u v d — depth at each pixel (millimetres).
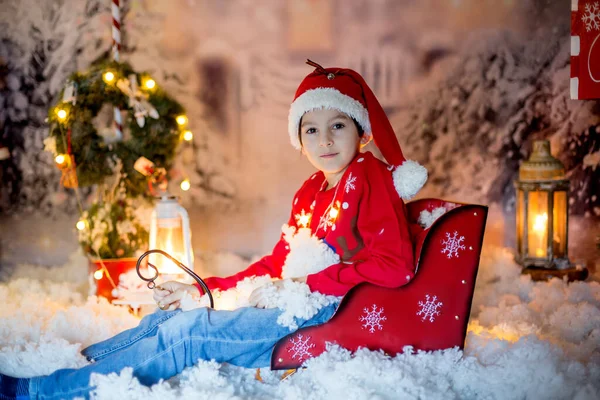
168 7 4215
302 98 2273
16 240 3961
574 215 4012
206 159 4207
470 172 4137
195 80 4230
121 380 1913
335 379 1957
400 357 2086
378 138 2230
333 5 4195
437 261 2078
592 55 2512
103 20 4234
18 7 4227
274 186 4207
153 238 2785
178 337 2000
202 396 1892
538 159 3242
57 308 2820
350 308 2059
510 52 4098
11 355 2127
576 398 1965
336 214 2203
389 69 4203
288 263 2266
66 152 2887
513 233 3875
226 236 3961
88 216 2984
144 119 2957
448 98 4160
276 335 2053
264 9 4195
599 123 3998
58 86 4254
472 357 2115
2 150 4078
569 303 2846
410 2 4160
